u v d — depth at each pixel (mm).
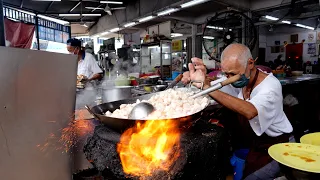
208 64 8391
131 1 8359
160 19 9023
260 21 7805
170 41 7359
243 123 1840
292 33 12781
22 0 6684
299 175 892
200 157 963
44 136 1114
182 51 9781
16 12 7156
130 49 8109
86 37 13969
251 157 1609
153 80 3832
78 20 10359
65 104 1211
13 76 966
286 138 1638
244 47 1464
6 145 959
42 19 8422
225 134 1162
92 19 10891
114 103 1415
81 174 1327
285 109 3662
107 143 1002
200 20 8445
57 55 1146
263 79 1601
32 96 1046
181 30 9664
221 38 5387
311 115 4352
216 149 1033
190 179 963
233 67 1427
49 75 1115
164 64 7648
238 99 1383
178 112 1087
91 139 1125
